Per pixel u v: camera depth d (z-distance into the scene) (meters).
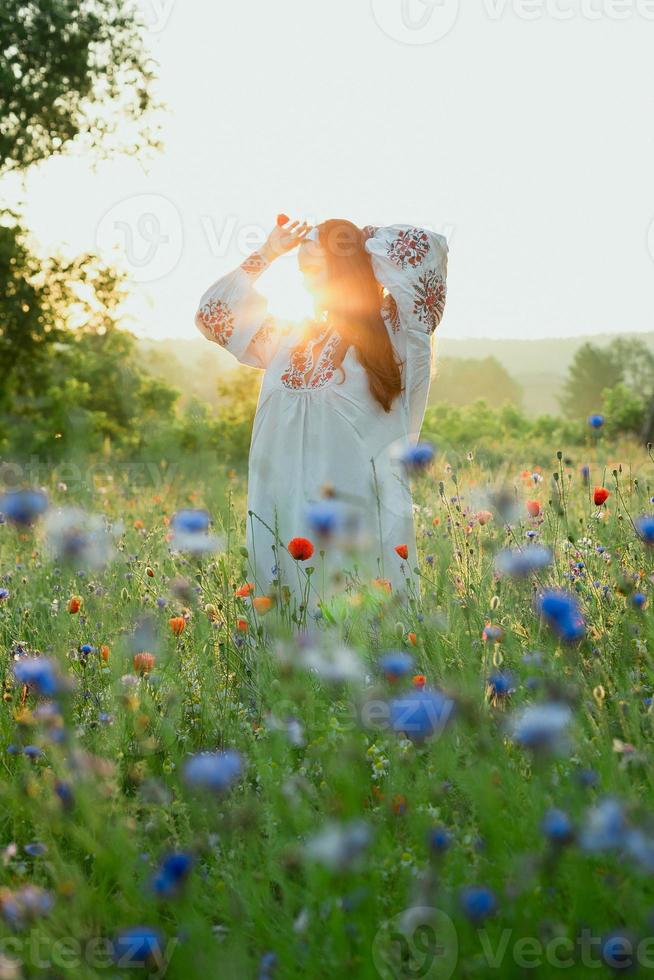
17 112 17.34
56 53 17.23
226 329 3.77
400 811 1.87
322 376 3.48
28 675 2.33
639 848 1.46
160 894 1.56
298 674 2.46
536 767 1.83
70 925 1.62
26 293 17.78
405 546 3.18
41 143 17.77
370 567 3.23
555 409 121.38
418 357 3.53
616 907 1.52
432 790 1.89
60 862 1.73
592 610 2.73
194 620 3.05
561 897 1.60
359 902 1.54
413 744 2.03
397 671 2.18
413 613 2.77
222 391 23.55
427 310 3.53
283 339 3.73
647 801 1.76
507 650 2.37
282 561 3.44
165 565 3.87
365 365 3.42
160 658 2.73
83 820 1.93
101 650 2.77
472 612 2.71
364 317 3.45
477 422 29.23
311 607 3.31
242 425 16.33
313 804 1.90
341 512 2.96
